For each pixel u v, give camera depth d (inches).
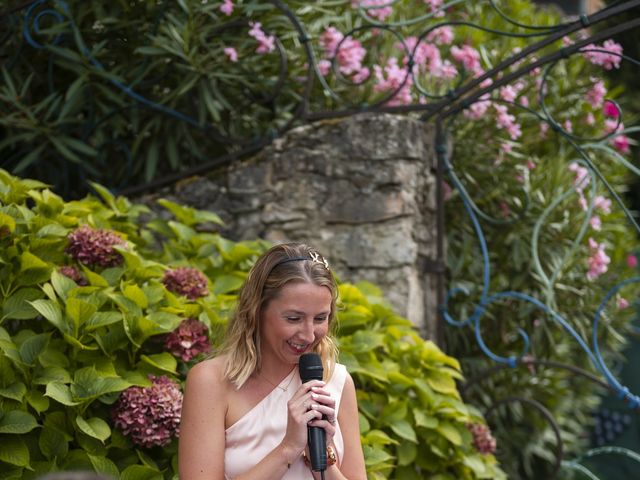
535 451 245.1
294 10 199.5
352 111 186.2
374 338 156.8
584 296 224.7
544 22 246.8
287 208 185.5
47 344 129.2
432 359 164.7
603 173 246.8
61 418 125.5
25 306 135.1
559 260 216.5
